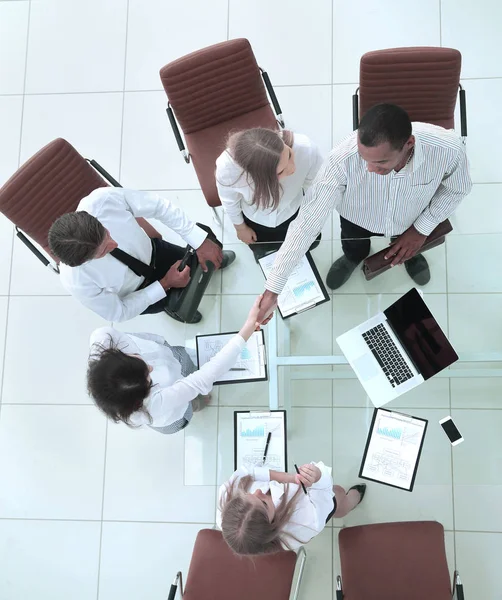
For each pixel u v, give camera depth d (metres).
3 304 3.08
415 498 2.38
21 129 3.21
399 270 2.13
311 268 2.15
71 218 1.80
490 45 2.96
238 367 2.19
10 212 2.25
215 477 2.16
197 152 2.47
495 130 2.92
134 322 2.94
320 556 2.68
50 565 2.86
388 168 1.66
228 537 1.74
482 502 2.61
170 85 2.27
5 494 2.92
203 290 2.20
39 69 3.23
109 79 3.18
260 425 2.14
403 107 2.25
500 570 2.60
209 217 3.02
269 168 1.75
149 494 2.86
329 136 3.03
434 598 2.12
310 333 2.15
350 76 3.04
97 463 2.90
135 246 2.20
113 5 3.21
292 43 3.08
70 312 3.04
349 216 2.13
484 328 2.10
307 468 1.97
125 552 2.83
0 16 3.28
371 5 3.04
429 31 3.00
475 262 2.11
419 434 2.07
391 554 2.18
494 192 2.87
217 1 3.14
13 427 2.97
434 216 1.97
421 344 2.06
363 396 2.12
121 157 3.13
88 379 1.70
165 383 2.07
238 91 2.33
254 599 2.20
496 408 2.14
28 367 3.01
